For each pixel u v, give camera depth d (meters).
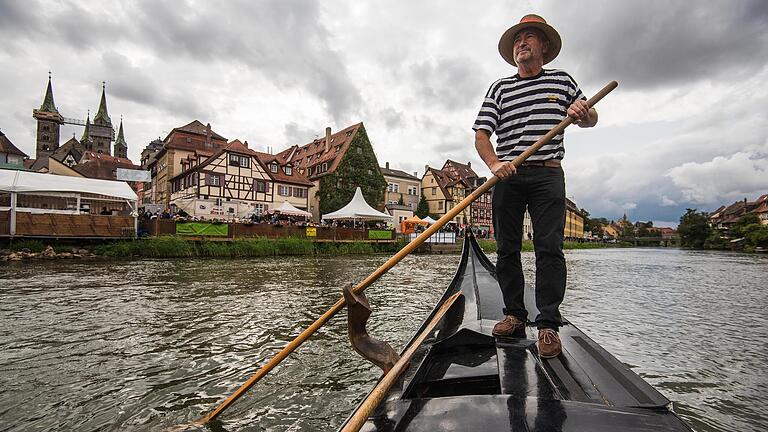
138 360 3.85
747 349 4.57
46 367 3.64
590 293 9.10
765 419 2.95
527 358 1.83
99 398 3.02
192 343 4.38
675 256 33.53
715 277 13.53
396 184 45.09
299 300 6.95
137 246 16.23
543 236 2.04
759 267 19.11
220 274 10.87
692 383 3.60
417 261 18.52
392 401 1.49
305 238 22.09
